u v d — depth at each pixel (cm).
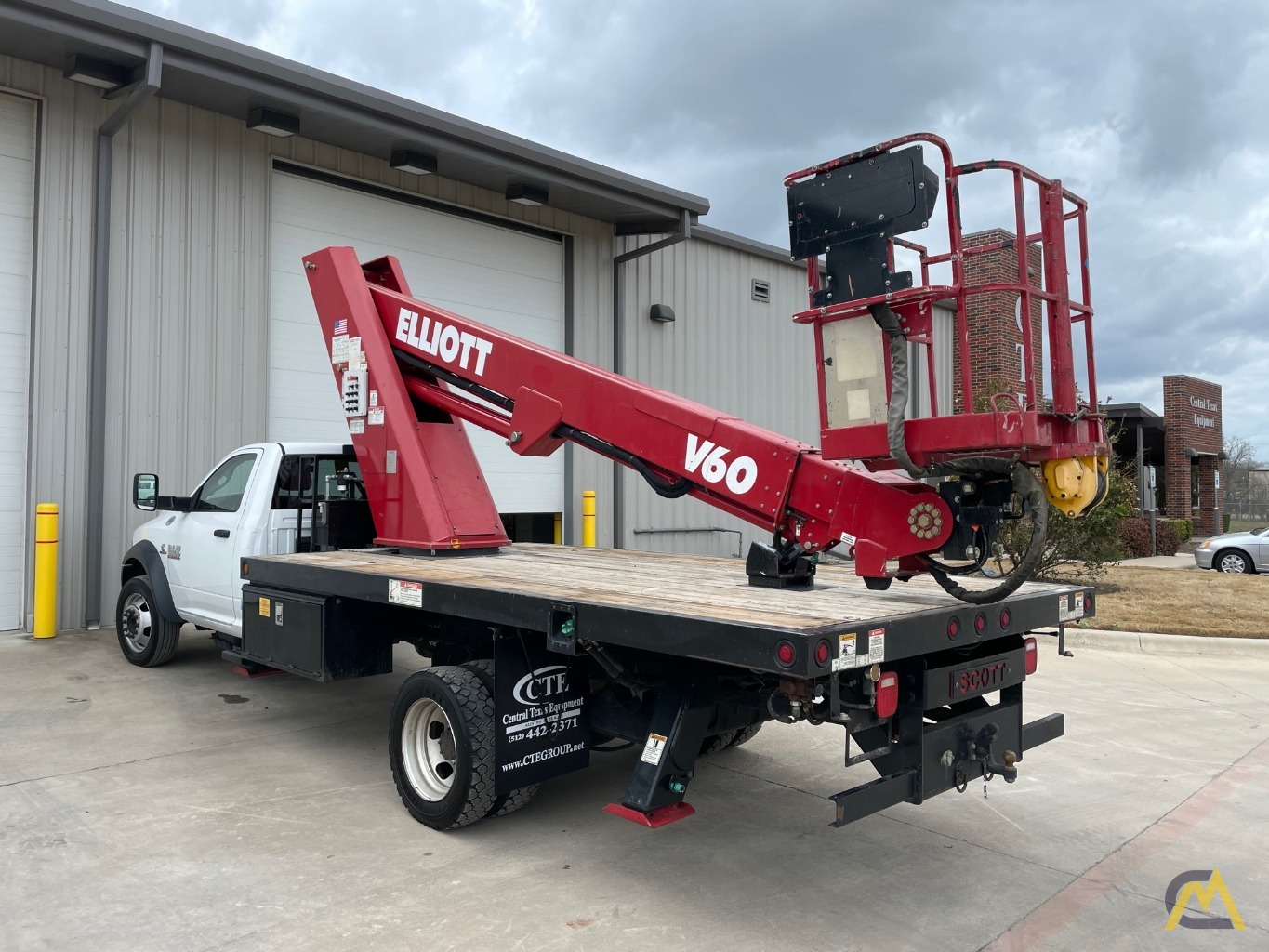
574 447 1366
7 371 873
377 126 1012
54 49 838
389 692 700
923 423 347
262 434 1021
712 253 1574
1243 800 488
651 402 464
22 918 331
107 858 384
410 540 596
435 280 1208
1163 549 2194
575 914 343
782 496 407
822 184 373
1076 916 349
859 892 367
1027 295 337
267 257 1031
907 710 355
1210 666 852
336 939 319
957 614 354
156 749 539
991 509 349
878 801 333
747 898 360
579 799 480
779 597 385
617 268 1412
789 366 1716
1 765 504
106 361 910
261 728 591
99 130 909
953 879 381
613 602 358
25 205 883
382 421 613
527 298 1313
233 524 641
